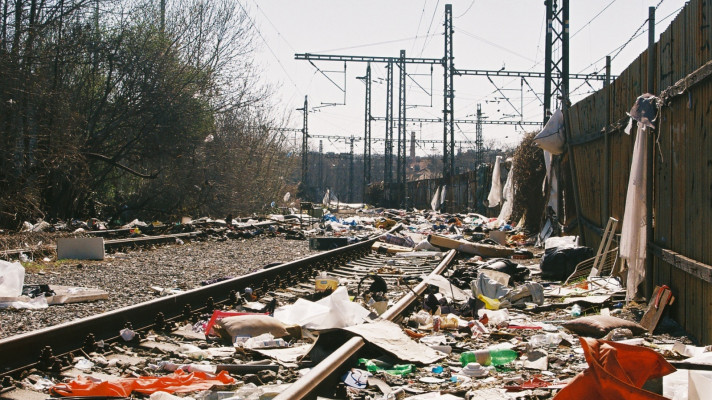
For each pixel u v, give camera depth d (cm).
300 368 627
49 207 2527
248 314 791
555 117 1773
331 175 13238
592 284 1154
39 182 2277
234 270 1408
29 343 602
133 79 2847
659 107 841
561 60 2267
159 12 3022
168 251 1770
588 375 378
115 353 665
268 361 636
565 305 997
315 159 12775
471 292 1122
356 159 13650
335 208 5594
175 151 3067
